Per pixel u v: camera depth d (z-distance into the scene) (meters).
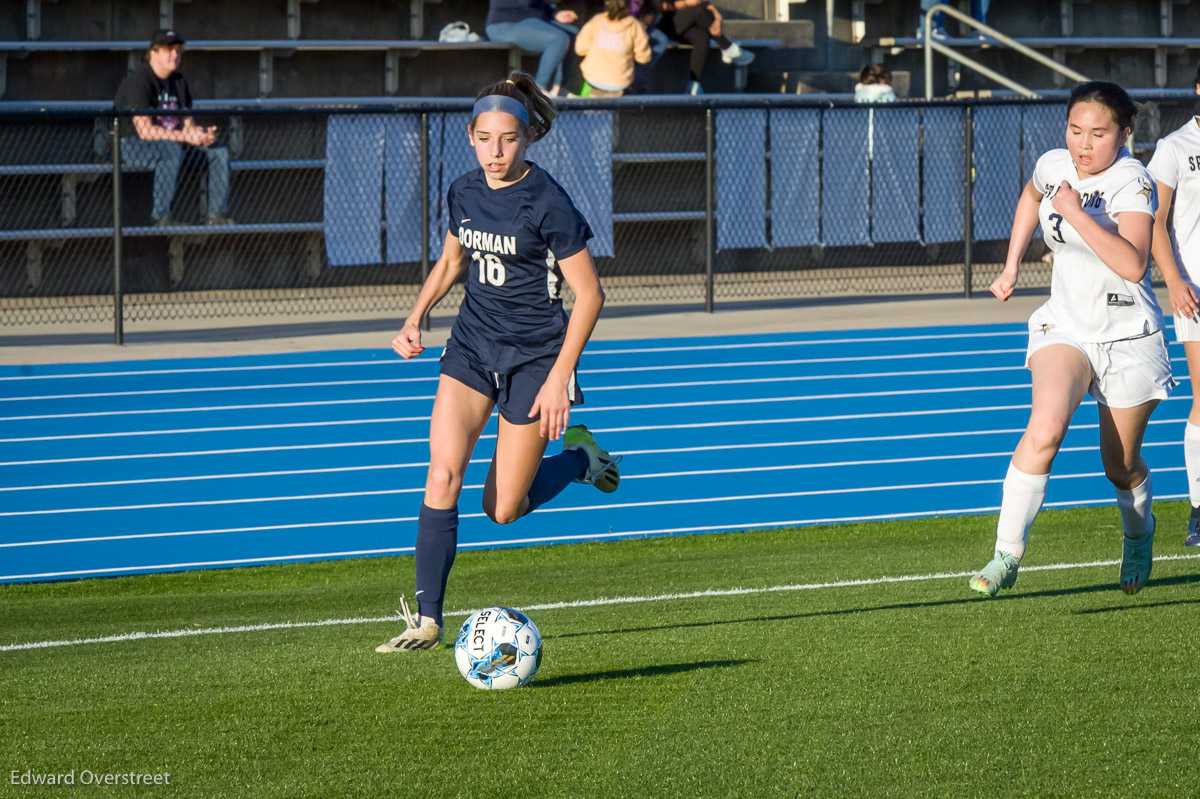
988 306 48.03
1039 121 48.25
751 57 58.16
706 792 11.40
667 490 29.95
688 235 55.62
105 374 37.03
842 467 31.38
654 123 54.19
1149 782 11.41
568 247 15.18
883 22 66.06
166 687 15.43
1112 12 69.75
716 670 15.30
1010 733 12.70
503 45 56.53
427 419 34.06
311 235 51.12
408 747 12.76
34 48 52.41
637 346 41.12
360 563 25.95
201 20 56.62
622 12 54.12
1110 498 29.59
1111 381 16.75
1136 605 18.33
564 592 22.25
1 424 32.72
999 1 67.44
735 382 37.50
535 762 12.23
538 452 16.19
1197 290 22.03
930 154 47.56
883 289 52.22
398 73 58.50
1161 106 50.72
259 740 13.11
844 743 12.54
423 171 42.47
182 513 28.12
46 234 47.19
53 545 26.39
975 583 15.62
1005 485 15.90
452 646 17.44
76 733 13.57
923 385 37.56
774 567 23.78
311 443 32.22
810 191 46.50
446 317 46.06
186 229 46.94
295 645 18.23
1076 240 16.44
